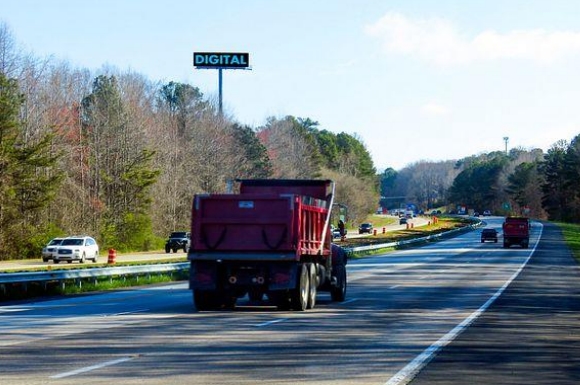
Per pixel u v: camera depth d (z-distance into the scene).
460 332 18.73
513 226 87.12
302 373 12.66
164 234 99.06
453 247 91.00
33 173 74.94
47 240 75.19
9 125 69.81
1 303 28.73
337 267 27.67
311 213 24.67
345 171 187.12
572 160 184.25
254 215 23.39
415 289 34.19
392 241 100.31
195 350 15.25
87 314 23.09
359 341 16.86
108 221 89.44
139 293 33.44
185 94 122.38
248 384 11.62
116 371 12.73
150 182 92.25
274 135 145.25
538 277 43.38
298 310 24.06
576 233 126.69
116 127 93.56
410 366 13.52
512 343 16.84
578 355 15.13
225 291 23.80
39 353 14.78
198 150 105.50
